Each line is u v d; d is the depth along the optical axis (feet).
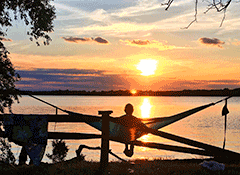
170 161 28.40
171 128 157.79
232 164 25.90
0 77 21.76
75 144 92.12
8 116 21.88
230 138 112.68
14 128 21.94
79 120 22.48
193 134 128.06
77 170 23.36
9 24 22.98
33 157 21.99
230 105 516.32
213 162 24.48
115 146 94.38
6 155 22.17
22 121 22.03
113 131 23.06
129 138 23.41
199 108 23.47
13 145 77.92
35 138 21.99
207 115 270.46
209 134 127.54
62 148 27.09
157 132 22.71
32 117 22.15
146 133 23.52
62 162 25.98
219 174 22.44
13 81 22.16
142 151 83.20
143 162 27.25
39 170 23.34
